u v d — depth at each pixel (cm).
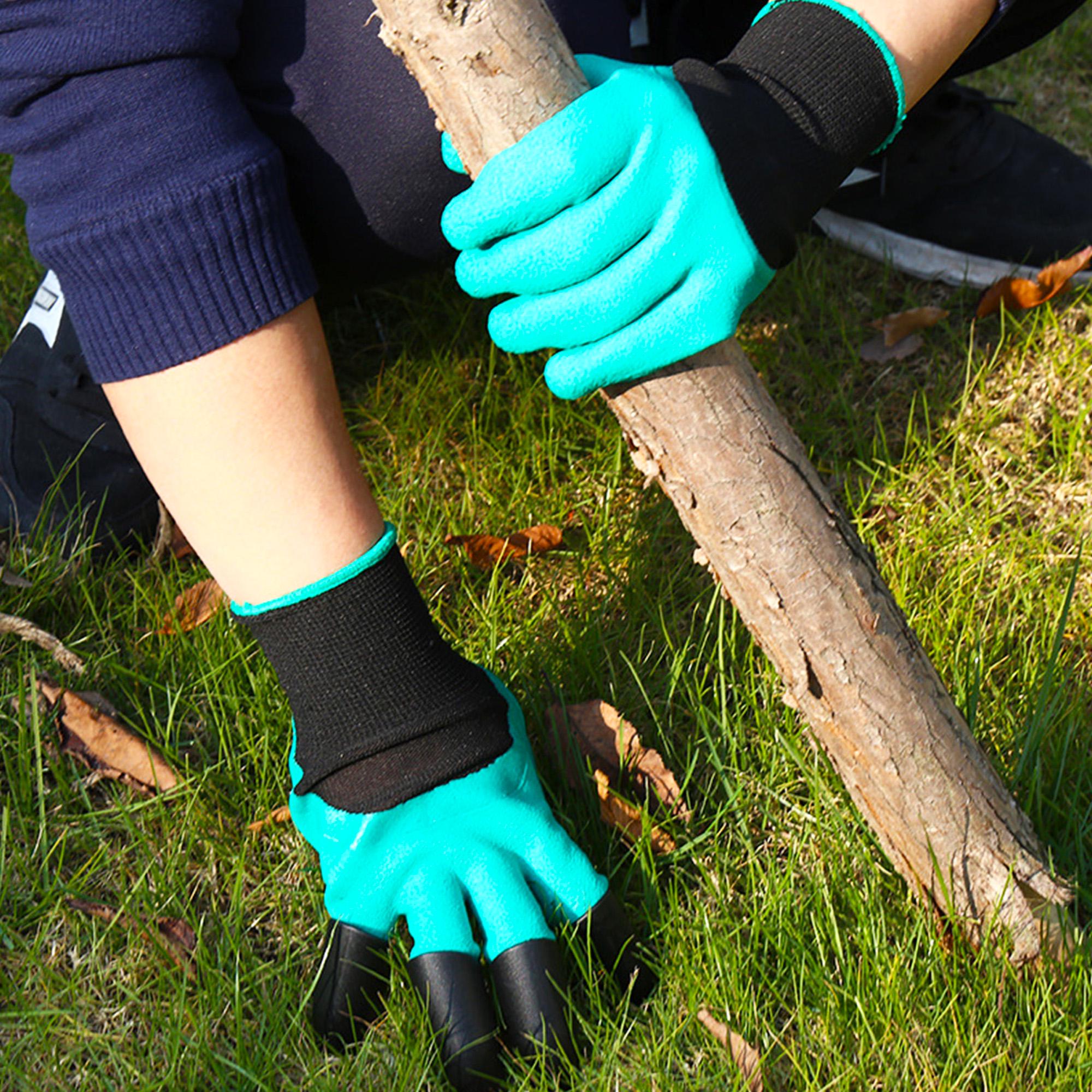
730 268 94
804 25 104
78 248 103
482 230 91
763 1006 117
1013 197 197
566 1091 111
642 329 94
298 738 114
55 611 161
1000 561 158
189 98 104
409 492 172
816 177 103
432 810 113
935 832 110
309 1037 118
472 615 158
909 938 116
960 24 109
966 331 194
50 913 129
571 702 145
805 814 130
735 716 139
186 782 137
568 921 118
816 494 102
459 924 114
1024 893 111
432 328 198
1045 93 238
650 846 125
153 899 130
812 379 187
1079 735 135
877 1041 111
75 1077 117
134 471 167
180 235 103
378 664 108
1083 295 191
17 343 173
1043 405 181
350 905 116
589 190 89
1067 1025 110
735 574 104
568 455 178
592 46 143
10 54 102
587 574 163
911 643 107
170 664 153
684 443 99
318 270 158
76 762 143
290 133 138
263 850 136
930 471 172
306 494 108
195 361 105
